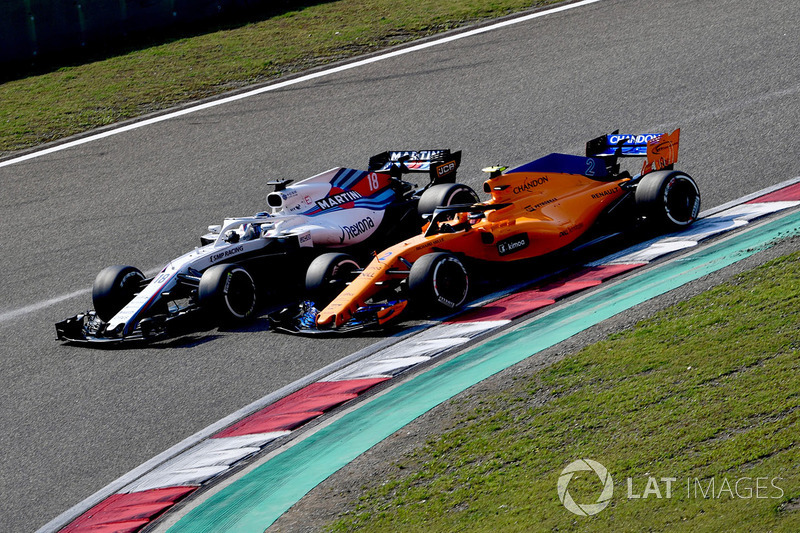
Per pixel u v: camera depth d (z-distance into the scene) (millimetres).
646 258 39156
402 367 33031
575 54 74250
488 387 29609
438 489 24422
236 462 28656
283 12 94688
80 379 37562
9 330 44344
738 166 50062
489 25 84438
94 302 42125
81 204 60906
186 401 34062
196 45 87375
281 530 24281
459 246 39375
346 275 40469
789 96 58812
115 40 88500
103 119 74562
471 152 59781
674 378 26688
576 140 58688
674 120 58688
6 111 77250
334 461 27391
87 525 26719
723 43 71125
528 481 23672
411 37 84312
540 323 34406
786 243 35656
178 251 51625
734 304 30734
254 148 66250
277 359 36500
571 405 26906
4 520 28219
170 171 64375
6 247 55812
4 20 82938
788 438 22266
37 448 32406
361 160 61344
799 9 75562
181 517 25984
